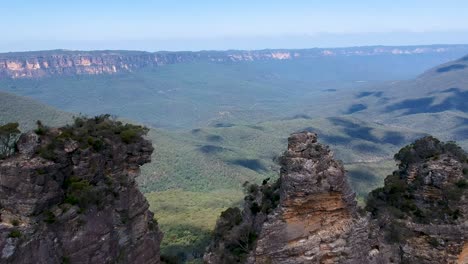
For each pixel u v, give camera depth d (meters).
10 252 34.06
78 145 40.28
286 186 37.59
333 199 37.84
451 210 41.44
